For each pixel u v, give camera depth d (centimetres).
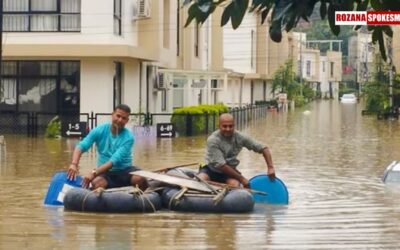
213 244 1020
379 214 1286
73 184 1356
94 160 2239
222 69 6181
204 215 1245
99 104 3525
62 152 2548
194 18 499
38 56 3462
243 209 1271
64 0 3503
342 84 14038
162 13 4172
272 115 6350
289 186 1688
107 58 3509
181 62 5062
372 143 3152
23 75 3553
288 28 493
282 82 8594
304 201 1437
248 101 7900
